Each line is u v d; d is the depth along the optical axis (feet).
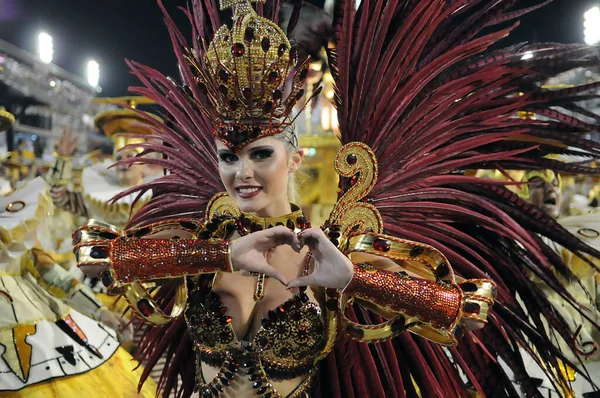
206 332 3.99
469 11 5.18
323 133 6.79
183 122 5.04
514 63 4.53
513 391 4.74
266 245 3.74
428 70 4.49
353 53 4.65
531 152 4.77
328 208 6.64
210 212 4.55
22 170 12.95
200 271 3.78
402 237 4.60
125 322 7.73
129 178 12.62
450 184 4.79
